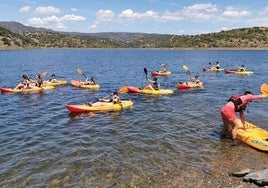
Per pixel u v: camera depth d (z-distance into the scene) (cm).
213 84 3369
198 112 1942
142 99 2406
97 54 13725
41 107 2142
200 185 977
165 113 1927
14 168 1100
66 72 5041
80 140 1408
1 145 1338
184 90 2886
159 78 4078
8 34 19238
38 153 1244
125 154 1235
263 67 5981
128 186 973
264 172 996
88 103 2019
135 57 10769
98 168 1102
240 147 1307
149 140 1404
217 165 1129
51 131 1555
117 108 2045
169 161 1165
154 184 986
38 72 4956
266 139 1337
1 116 1872
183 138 1427
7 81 3716
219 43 19875
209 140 1396
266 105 2112
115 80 3897
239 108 1416
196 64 7006
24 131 1552
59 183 991
